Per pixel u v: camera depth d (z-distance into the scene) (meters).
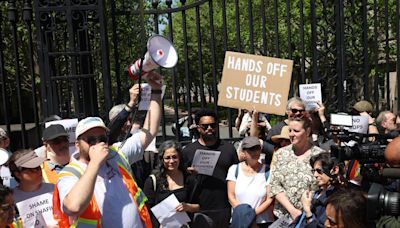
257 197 5.21
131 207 3.59
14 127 13.37
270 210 5.20
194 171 5.16
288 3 6.11
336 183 3.80
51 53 5.41
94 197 3.50
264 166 5.36
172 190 5.04
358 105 6.44
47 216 4.02
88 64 5.56
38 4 5.36
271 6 14.80
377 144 2.93
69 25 5.37
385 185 2.74
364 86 6.50
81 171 3.53
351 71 6.92
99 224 3.47
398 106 6.43
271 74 5.48
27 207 3.97
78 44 5.46
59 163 4.54
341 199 2.74
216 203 5.24
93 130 3.54
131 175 3.77
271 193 4.85
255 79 5.52
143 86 4.57
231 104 5.56
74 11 5.39
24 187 4.07
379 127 6.43
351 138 3.37
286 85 5.46
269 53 14.87
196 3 6.02
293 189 4.68
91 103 5.58
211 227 5.18
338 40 6.35
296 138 4.78
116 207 3.53
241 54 5.54
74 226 3.44
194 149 5.43
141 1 4.63
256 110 5.52
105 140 3.59
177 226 4.92
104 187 3.56
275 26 6.14
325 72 6.59
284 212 4.88
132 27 8.16
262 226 5.19
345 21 7.01
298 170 4.72
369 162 2.87
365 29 6.39
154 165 5.48
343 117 5.50
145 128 4.06
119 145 4.05
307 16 12.91
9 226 3.84
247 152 5.25
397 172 2.30
